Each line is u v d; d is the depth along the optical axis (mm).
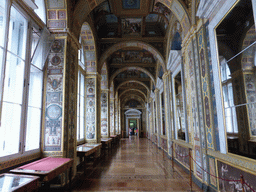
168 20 9844
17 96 4379
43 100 5566
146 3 8586
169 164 8953
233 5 3895
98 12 9680
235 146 3934
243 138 3625
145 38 11133
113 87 19578
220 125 4488
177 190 5340
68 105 5824
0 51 3709
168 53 10289
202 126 5387
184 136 7742
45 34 5445
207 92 5047
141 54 15172
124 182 6121
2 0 3844
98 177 6727
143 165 8742
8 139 4086
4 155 3844
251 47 3414
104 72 14992
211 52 4848
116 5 8695
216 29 4672
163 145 13094
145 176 6840
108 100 15148
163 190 5352
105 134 14781
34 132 5184
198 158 5723
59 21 5789
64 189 5246
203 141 5336
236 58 3865
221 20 4387
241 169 3623
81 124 10250
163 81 11703
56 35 5777
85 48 10531
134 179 6461
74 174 6277
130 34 11297
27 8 4676
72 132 6191
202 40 5289
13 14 4348
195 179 5965
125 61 15547
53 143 5383
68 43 5949
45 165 4031
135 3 8625
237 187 3799
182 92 7730
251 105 3395
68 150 5703
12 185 2705
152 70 15938
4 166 3770
